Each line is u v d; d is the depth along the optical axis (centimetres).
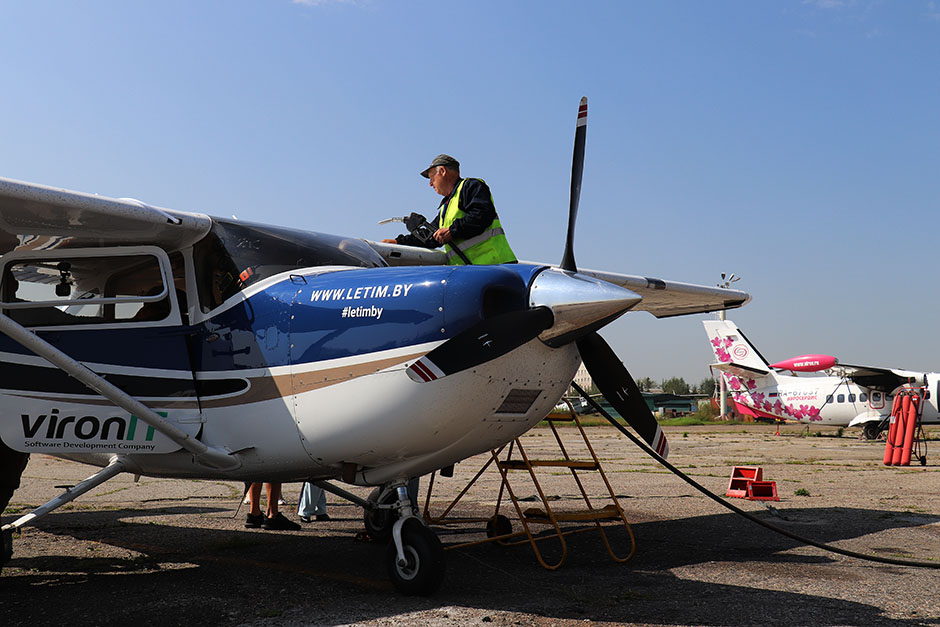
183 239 394
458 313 328
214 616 300
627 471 1091
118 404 356
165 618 297
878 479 1012
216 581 368
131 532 530
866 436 2469
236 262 383
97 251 402
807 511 664
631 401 398
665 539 509
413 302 335
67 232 384
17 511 635
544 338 338
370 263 430
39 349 341
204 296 386
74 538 502
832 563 425
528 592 347
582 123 400
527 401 352
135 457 396
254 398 361
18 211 349
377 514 487
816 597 338
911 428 1288
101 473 391
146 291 406
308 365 349
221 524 574
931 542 504
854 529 560
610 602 325
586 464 444
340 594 342
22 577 377
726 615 306
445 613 306
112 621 292
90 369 384
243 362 366
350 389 338
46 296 426
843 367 2483
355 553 452
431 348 328
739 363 2862
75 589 349
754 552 460
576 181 397
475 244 439
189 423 373
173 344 382
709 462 1300
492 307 338
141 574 386
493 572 396
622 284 623
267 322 364
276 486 551
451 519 513
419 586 332
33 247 414
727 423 4384
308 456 353
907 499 765
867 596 340
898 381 2394
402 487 355
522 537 515
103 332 389
